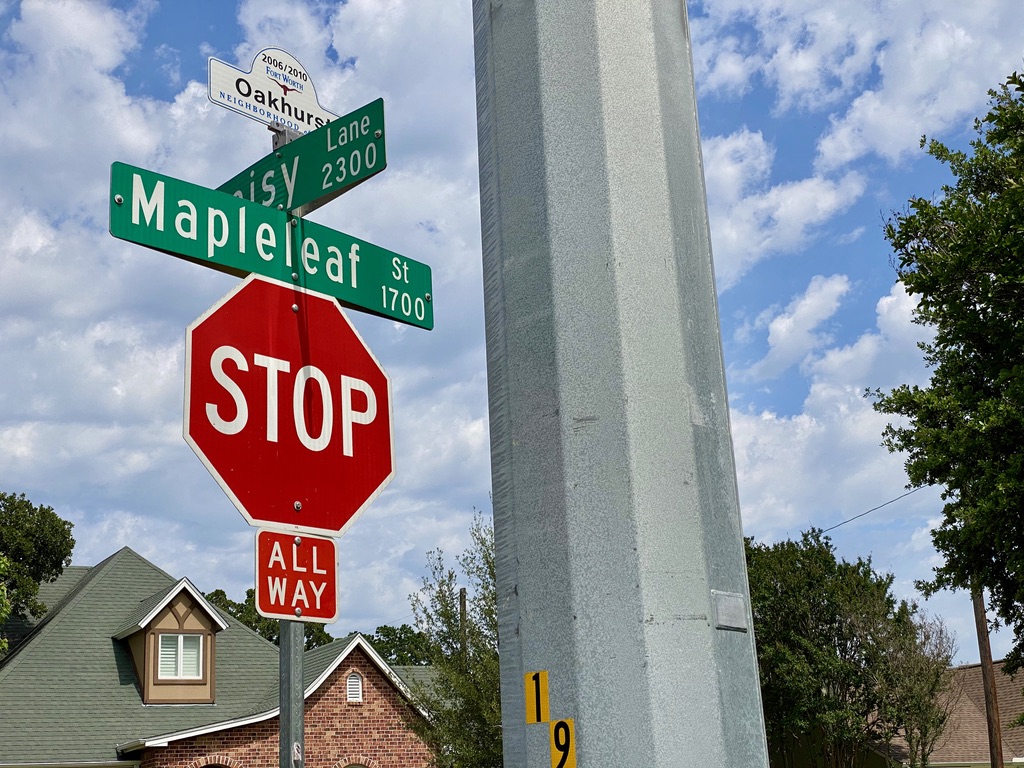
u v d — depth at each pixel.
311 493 3.67
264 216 3.97
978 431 13.43
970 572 14.41
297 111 4.75
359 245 4.27
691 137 2.42
